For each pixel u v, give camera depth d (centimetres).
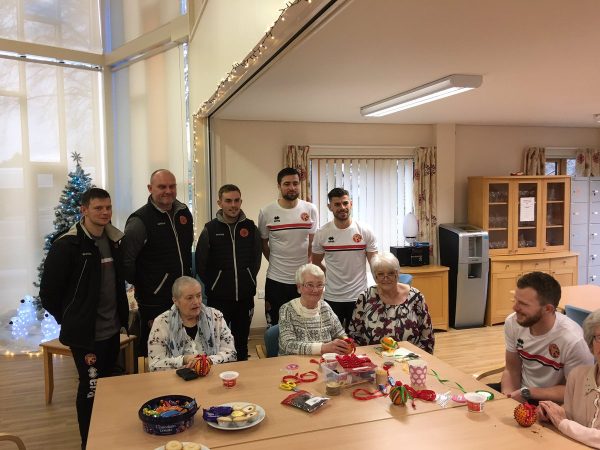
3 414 356
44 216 548
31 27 539
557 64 306
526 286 218
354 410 190
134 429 174
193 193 508
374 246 364
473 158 620
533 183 593
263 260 547
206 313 257
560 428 172
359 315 288
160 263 315
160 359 243
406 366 237
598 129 670
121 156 595
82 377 278
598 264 639
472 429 174
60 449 305
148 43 538
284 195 364
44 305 275
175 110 525
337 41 248
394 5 201
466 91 388
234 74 312
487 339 529
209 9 398
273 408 191
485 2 200
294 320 270
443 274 559
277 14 220
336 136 569
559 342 218
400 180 604
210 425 175
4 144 521
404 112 500
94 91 588
